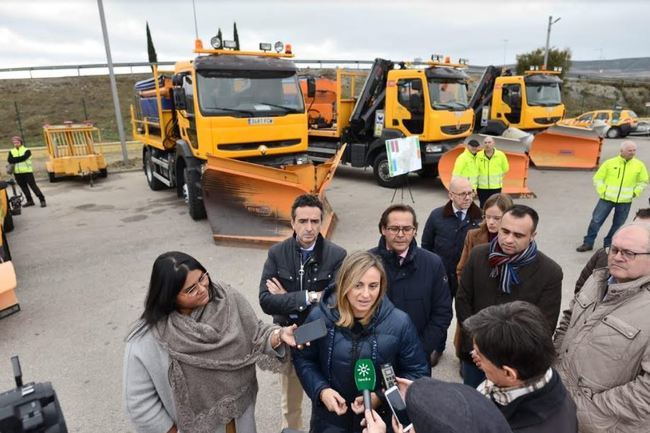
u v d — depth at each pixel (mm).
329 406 1854
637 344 1717
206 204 6727
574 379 1916
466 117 10789
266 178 6297
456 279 3518
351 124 11219
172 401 1746
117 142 21391
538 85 13570
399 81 10094
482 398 927
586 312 1976
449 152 9836
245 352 1869
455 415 853
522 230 2271
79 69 36062
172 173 9555
